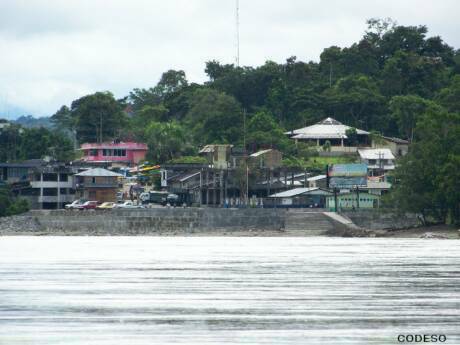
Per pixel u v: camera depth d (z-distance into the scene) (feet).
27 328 628.28
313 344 574.97
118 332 613.93
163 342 582.35
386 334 603.67
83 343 580.30
